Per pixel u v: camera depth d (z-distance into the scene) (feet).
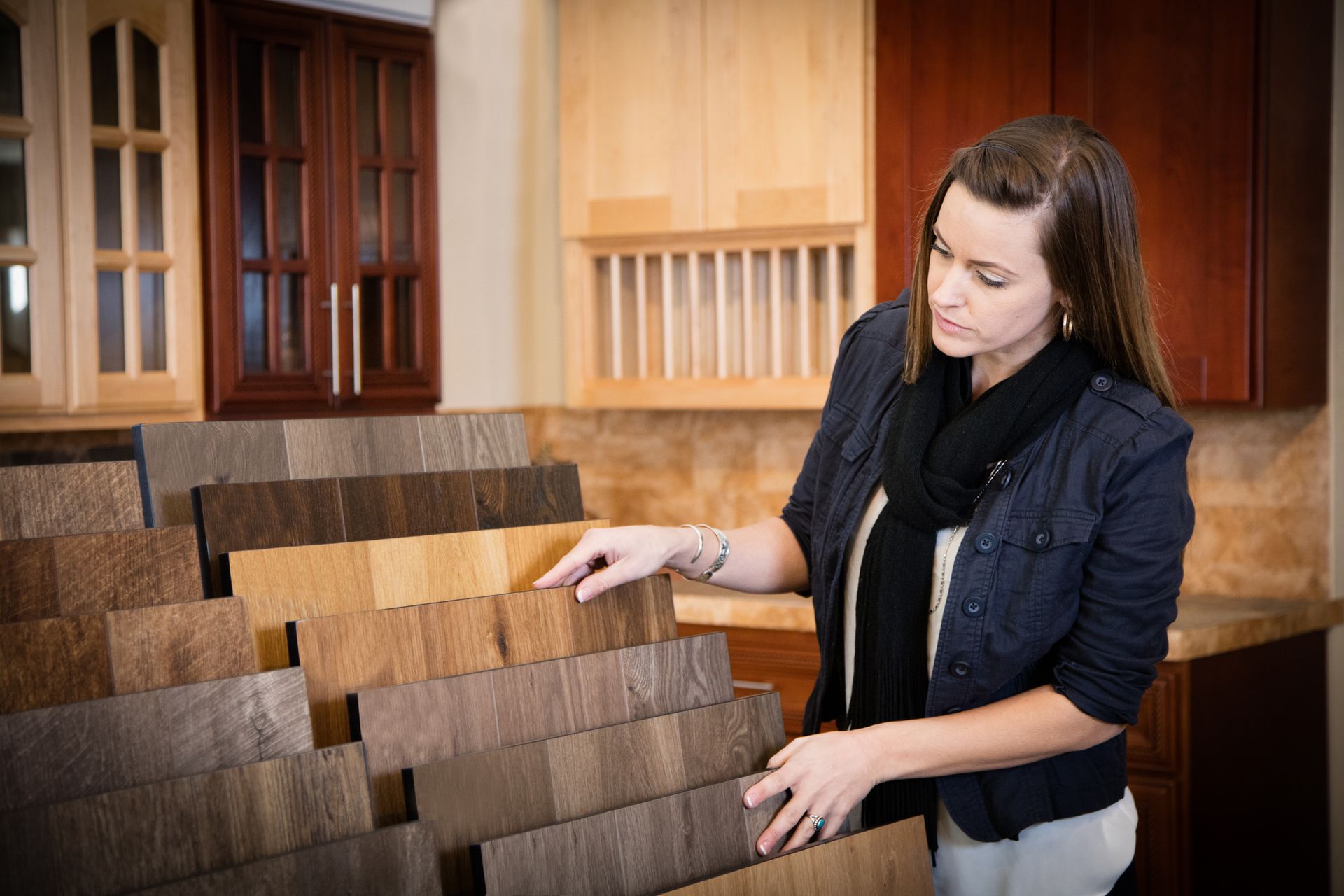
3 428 7.70
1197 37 7.92
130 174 8.19
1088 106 8.24
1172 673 7.48
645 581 3.51
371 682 2.87
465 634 3.05
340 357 9.43
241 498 2.99
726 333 9.71
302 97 9.18
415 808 2.65
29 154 7.71
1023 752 3.49
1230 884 7.88
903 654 3.79
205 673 2.64
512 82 10.29
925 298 3.78
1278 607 8.43
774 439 10.51
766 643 8.61
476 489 3.44
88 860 2.24
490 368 10.46
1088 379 3.64
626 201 9.71
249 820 2.42
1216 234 7.97
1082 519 3.51
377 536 3.22
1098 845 3.77
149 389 8.34
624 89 9.67
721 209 9.37
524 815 2.80
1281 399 8.16
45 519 2.79
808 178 9.08
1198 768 7.55
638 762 3.02
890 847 3.19
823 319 9.84
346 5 9.25
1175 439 3.49
